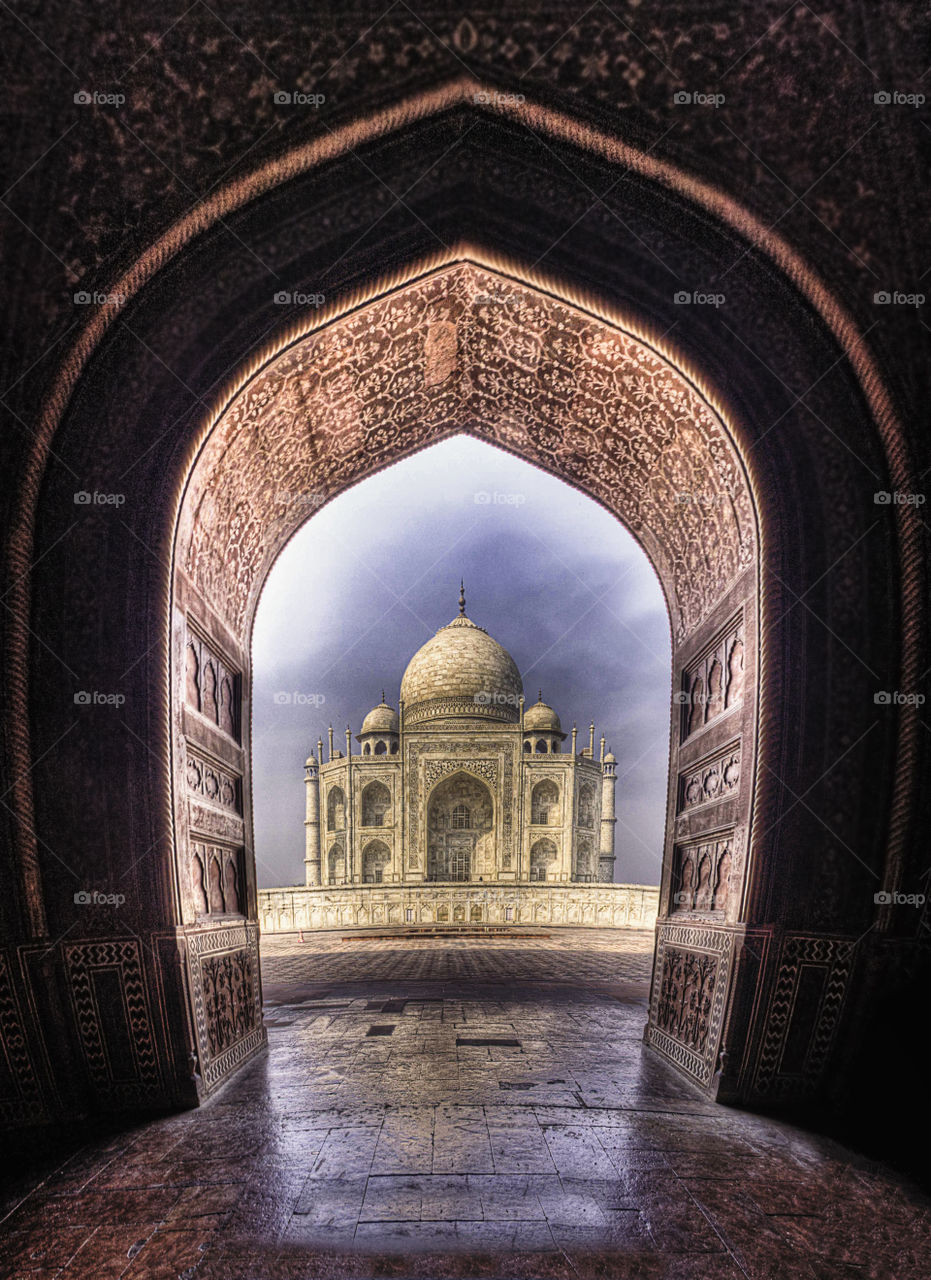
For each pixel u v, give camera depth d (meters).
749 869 3.08
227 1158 2.46
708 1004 3.33
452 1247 1.87
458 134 2.66
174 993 3.01
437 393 4.18
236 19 2.31
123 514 2.94
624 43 2.41
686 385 3.17
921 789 2.91
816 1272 1.79
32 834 2.88
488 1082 3.33
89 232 2.62
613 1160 2.42
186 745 3.27
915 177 2.52
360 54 2.44
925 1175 2.37
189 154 2.55
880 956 2.95
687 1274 1.77
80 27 2.30
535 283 3.04
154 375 2.87
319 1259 1.83
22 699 2.84
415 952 10.68
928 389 2.78
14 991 2.88
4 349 2.70
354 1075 3.46
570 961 9.25
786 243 2.68
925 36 2.29
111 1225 2.03
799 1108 3.02
